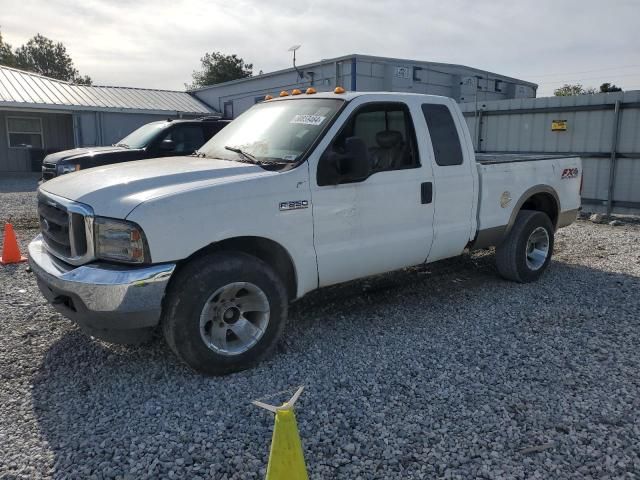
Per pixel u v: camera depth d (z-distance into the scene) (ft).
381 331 15.75
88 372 13.05
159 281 11.66
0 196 49.16
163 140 34.73
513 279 20.57
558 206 21.94
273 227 13.28
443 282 20.81
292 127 15.17
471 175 17.78
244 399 11.77
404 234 16.06
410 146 16.42
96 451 9.90
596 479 9.09
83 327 12.74
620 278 21.29
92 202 12.01
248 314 13.37
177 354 12.36
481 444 10.09
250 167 13.71
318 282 14.57
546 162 21.04
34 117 81.05
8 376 12.80
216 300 12.59
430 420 10.91
